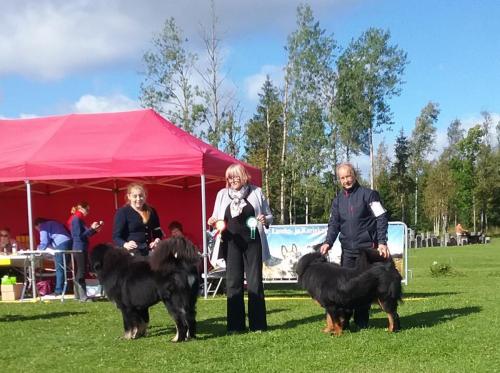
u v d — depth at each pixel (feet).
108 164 34.60
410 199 213.25
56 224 36.27
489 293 34.24
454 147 232.53
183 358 17.72
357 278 20.10
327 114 123.95
